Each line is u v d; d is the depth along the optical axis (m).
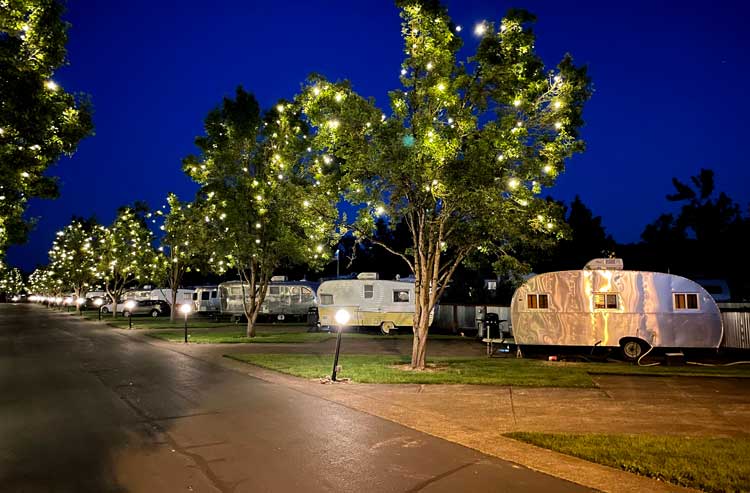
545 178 13.62
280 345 21.88
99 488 6.01
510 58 13.30
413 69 14.35
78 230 57.72
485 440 7.85
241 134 23.12
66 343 23.05
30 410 9.89
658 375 13.95
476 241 14.55
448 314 29.80
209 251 33.25
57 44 11.76
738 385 12.48
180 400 10.70
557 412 9.66
